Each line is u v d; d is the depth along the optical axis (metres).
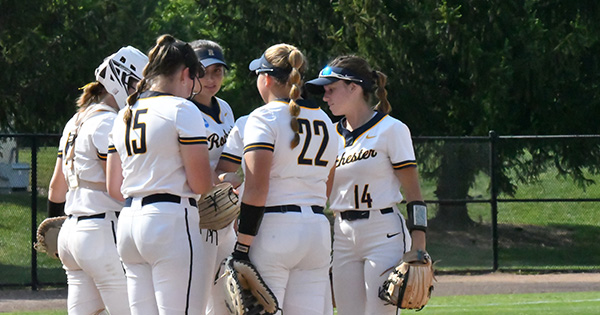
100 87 17.39
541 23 57.50
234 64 60.56
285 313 14.70
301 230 14.29
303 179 14.48
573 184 52.72
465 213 45.53
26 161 42.41
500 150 50.03
